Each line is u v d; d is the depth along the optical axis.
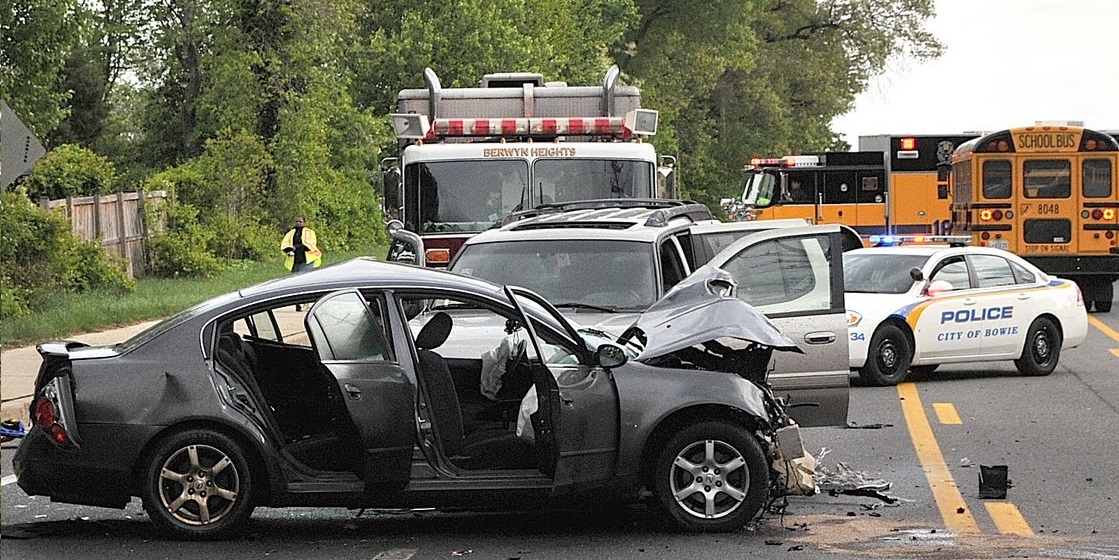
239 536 14.85
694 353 16.12
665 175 33.53
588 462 14.68
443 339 15.08
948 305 29.95
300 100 81.56
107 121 104.94
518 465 14.91
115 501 14.49
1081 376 31.31
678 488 15.00
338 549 14.41
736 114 143.62
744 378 15.63
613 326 18.27
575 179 31.00
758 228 22.12
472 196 30.89
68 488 14.35
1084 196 48.72
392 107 88.75
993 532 15.09
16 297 41.78
